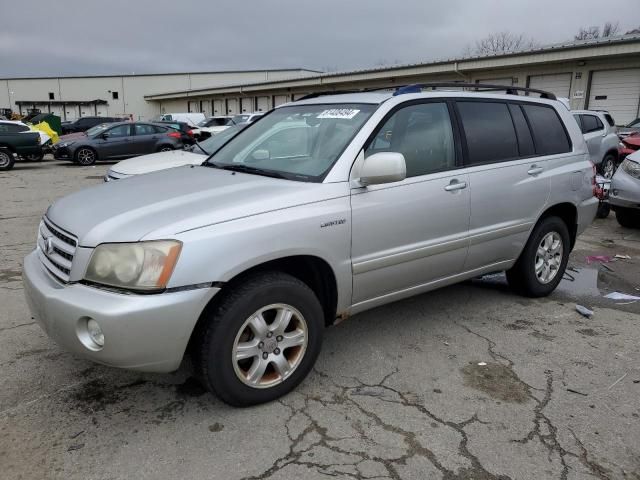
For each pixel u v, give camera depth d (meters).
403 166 3.15
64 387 3.23
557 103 4.99
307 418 2.94
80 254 2.72
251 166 3.71
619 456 2.65
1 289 4.97
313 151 3.53
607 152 13.14
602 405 3.10
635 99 18.95
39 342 3.82
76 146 18.19
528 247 4.58
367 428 2.85
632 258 6.44
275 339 3.01
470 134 4.04
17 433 2.78
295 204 3.01
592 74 20.08
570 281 5.46
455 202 3.79
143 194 3.17
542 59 20.59
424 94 3.85
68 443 2.70
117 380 3.32
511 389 3.27
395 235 3.46
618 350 3.82
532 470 2.54
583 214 5.00
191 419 2.92
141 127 19.06
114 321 2.51
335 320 3.39
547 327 4.23
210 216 2.76
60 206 3.26
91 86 69.19
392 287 3.59
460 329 4.17
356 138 3.38
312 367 3.26
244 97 44.62
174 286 2.60
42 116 29.59
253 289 2.85
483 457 2.63
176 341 2.65
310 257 3.11
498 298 4.88
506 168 4.20
